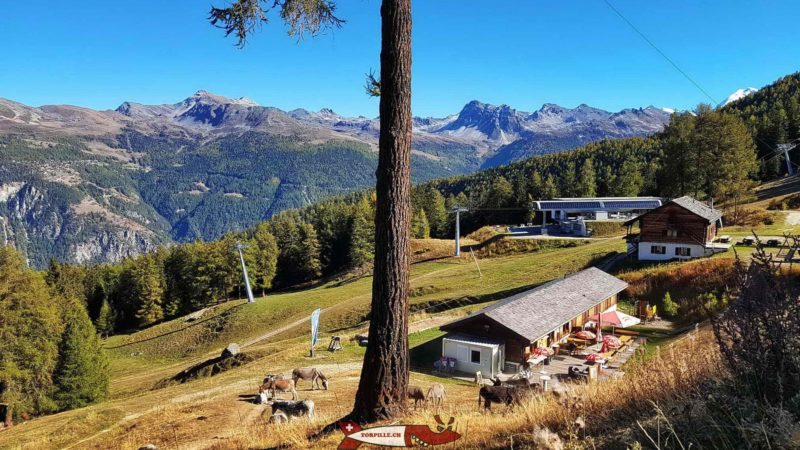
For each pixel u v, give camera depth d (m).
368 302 67.69
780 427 3.73
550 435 4.20
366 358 9.34
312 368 25.00
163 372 59.69
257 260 101.06
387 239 9.11
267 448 9.28
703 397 4.78
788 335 4.51
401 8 8.87
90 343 48.91
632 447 4.20
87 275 111.56
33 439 21.44
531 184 119.81
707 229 50.31
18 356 41.31
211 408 21.03
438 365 33.34
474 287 61.78
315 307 74.81
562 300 37.59
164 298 99.75
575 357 33.94
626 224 55.75
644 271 48.78
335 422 9.72
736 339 4.84
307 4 9.23
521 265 67.56
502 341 32.47
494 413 9.59
